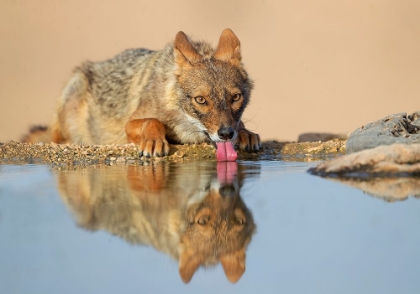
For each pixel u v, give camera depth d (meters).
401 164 9.65
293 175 10.01
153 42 31.52
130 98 14.10
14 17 33.94
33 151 12.79
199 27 33.44
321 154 12.65
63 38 32.12
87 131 15.09
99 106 14.74
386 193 8.66
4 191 9.23
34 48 31.30
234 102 12.34
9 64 30.20
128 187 9.41
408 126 11.20
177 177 10.16
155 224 7.61
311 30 33.75
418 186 8.95
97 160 12.10
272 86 29.48
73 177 10.30
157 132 12.65
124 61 14.80
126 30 32.81
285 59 31.55
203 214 7.92
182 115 12.86
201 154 12.50
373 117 26.22
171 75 12.86
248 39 32.97
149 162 11.86
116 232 7.33
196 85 12.21
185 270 6.37
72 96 15.28
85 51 30.97
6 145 13.29
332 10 35.84
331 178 9.68
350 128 24.91
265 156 12.52
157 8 35.28
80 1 35.81
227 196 8.76
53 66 30.17
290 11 35.56
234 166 11.21
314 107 27.52
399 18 34.84
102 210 8.15
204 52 13.09
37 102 27.31
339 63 31.30
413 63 30.89
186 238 7.14
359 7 35.59
